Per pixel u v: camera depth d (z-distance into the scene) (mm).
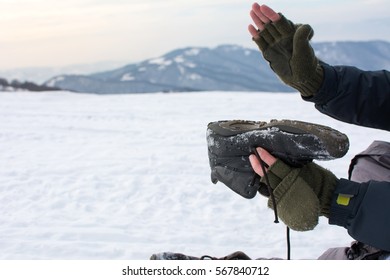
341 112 1812
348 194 1430
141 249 4320
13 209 5527
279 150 1438
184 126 11609
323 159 1402
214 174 1592
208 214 5359
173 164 7613
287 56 1762
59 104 16453
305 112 13383
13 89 26312
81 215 5320
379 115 1794
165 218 5234
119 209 5551
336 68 1809
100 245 4391
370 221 1402
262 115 13273
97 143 9789
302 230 1420
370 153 1910
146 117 13109
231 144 1516
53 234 4648
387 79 1779
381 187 1418
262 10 1750
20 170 7426
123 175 7059
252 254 4254
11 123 12195
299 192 1406
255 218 5184
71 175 7109
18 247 4305
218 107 14789
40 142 9969
